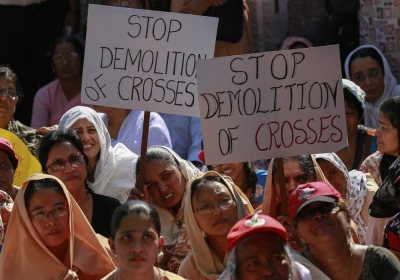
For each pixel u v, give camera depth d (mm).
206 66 5719
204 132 5723
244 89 5703
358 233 6473
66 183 6121
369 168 7234
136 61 6293
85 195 6316
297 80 5672
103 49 6324
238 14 9297
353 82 8539
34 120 9734
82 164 6207
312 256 4828
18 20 10336
